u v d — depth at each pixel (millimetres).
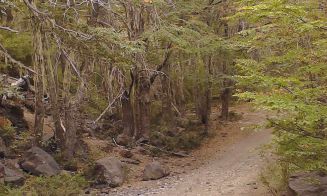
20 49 18922
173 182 14383
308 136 7750
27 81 19844
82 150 16703
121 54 10727
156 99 25625
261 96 7398
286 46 9688
